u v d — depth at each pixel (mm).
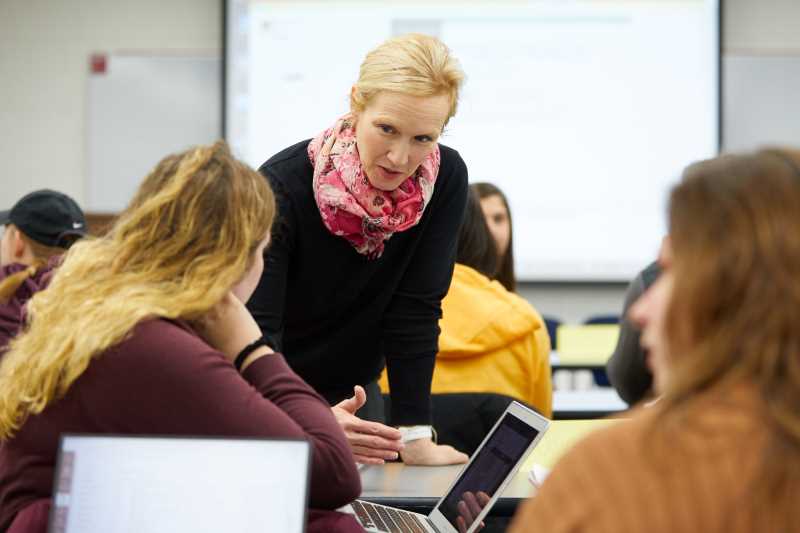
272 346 1568
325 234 1745
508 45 5543
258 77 5598
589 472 741
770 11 5559
